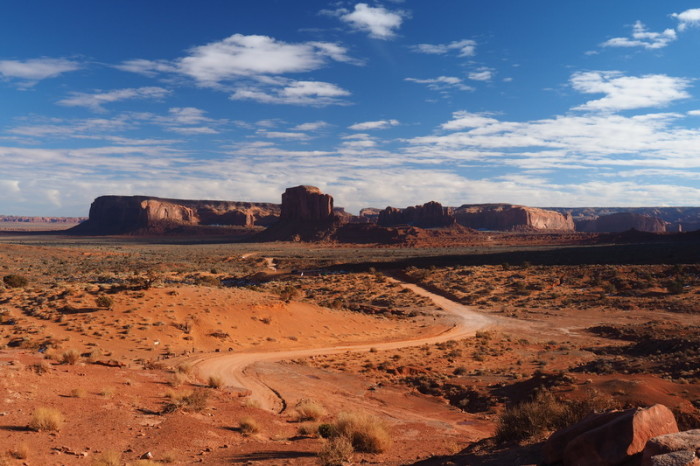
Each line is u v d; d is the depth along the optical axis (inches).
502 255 5969.5
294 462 506.0
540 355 1636.3
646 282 3297.2
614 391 901.8
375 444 587.2
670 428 319.9
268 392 1050.1
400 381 1275.8
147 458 485.4
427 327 2394.2
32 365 858.1
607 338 2057.1
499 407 989.2
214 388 997.2
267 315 2003.0
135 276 3068.4
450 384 1197.1
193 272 4522.6
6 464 412.2
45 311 1681.8
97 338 1465.3
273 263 6230.3
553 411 529.0
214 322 1786.4
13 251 5674.2
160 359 1347.2
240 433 643.5
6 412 566.6
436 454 557.0
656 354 1427.2
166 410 697.0
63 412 612.1
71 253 6161.4
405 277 4379.9
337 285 3937.0
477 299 3250.5
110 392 748.0
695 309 2511.1
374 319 2470.5
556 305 2970.0
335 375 1300.4
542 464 362.9
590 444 311.4
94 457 471.2
